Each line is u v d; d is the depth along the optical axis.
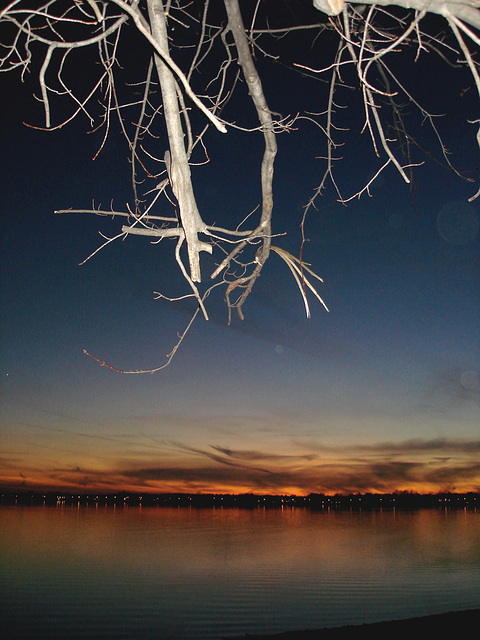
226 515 149.75
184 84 2.22
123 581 31.20
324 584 30.12
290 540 61.22
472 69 2.17
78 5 2.73
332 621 21.02
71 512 142.12
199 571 35.53
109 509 188.00
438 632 16.30
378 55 2.43
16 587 28.91
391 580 31.34
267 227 3.67
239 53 3.54
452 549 51.16
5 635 19.00
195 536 66.44
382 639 15.66
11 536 60.41
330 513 176.12
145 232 3.04
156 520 108.81
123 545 52.81
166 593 27.45
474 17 2.29
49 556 42.88
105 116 3.38
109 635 19.06
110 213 3.27
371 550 49.97
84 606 24.12
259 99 3.61
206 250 2.91
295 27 3.82
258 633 19.08
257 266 3.84
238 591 28.05
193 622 21.12
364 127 2.79
